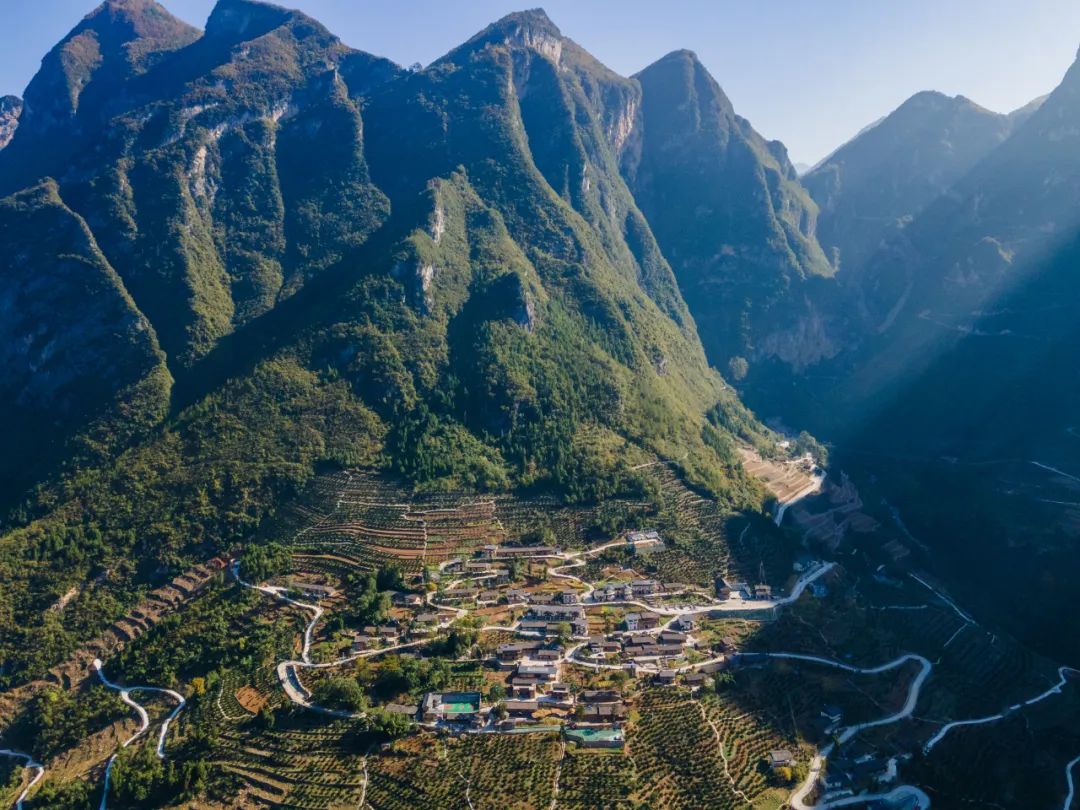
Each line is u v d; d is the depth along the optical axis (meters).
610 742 140.50
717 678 161.25
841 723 156.12
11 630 182.25
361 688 152.75
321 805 128.25
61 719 159.75
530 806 127.50
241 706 152.38
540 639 169.12
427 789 130.25
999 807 140.62
